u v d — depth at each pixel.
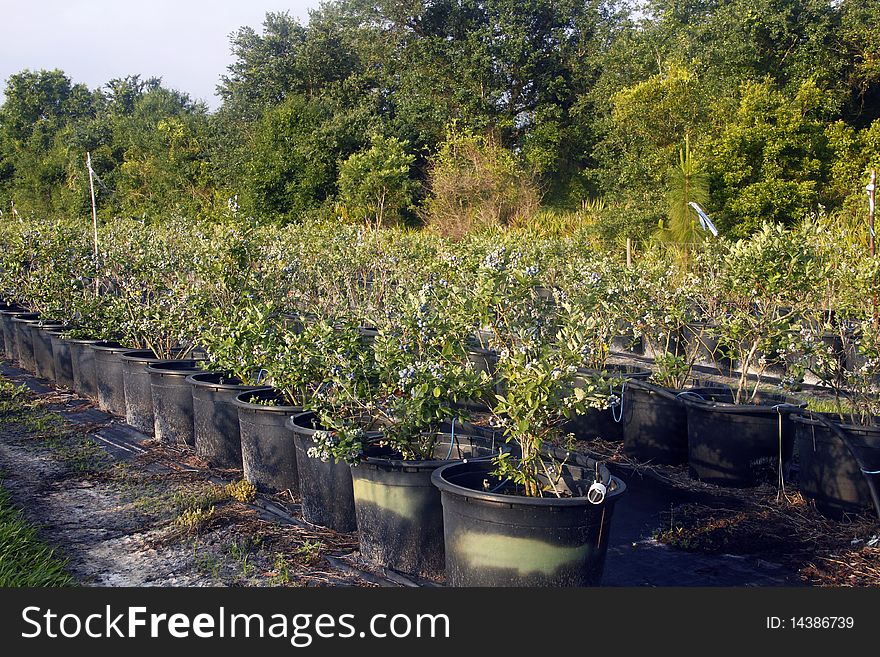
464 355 4.94
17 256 10.44
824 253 7.45
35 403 8.73
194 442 6.99
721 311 7.46
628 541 5.02
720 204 16.67
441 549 4.41
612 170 21.42
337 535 5.05
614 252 15.98
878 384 6.33
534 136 28.20
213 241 8.07
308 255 11.26
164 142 35.59
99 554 4.76
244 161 30.14
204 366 6.59
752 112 16.97
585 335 4.11
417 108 28.53
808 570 4.54
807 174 16.78
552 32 29.58
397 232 14.18
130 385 7.70
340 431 4.46
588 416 7.23
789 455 5.91
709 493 5.90
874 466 5.04
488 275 4.63
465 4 30.55
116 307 8.57
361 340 5.17
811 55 21.44
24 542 4.61
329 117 29.59
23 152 47.56
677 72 18.44
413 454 4.70
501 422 4.15
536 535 3.68
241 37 34.84
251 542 4.93
